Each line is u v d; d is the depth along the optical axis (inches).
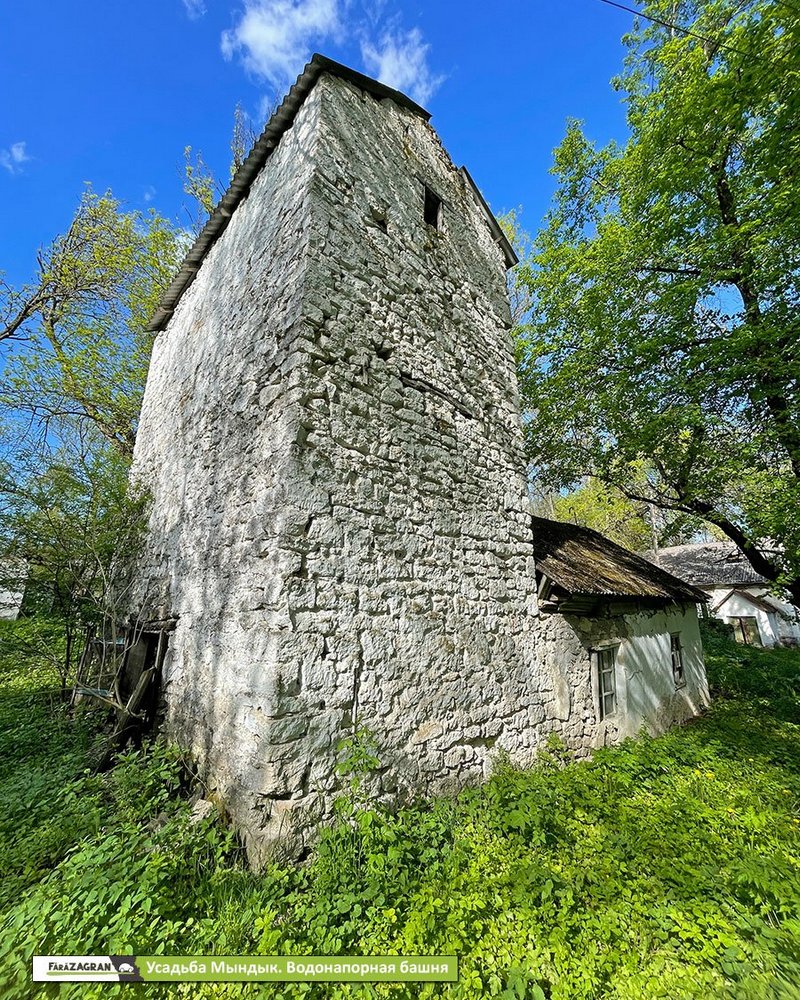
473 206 257.4
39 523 228.4
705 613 722.8
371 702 131.4
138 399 449.1
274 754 107.9
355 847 108.4
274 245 165.3
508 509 214.2
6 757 173.2
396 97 205.6
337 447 138.6
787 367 219.6
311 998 76.4
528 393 385.7
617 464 343.3
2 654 241.1
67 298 426.3
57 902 86.7
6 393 377.4
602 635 250.8
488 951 88.2
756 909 105.5
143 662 200.4
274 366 144.9
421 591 157.3
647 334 297.1
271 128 181.8
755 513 231.0
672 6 274.5
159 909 87.0
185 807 124.2
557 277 360.5
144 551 238.5
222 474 167.8
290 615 117.0
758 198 239.3
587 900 104.7
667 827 136.6
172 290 271.6
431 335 191.6
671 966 88.8
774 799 165.3
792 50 192.4
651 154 274.4
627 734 245.1
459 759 155.3
